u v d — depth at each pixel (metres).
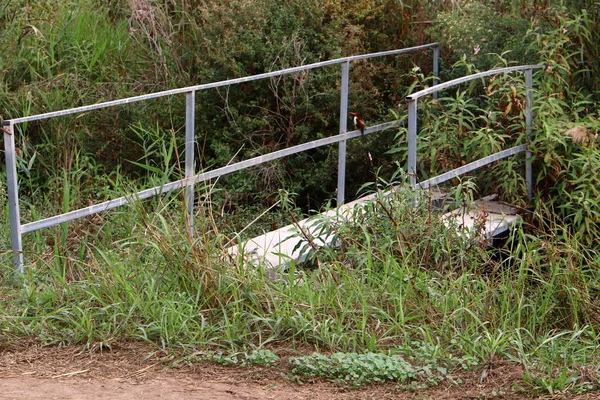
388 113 12.77
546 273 8.40
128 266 7.82
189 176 9.16
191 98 9.16
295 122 12.19
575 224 10.79
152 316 7.24
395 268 7.88
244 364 6.73
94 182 10.91
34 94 11.59
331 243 8.60
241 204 11.69
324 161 12.19
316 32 12.48
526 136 11.12
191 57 12.64
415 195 8.99
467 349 7.01
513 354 7.07
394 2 13.34
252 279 7.60
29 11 12.52
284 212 11.16
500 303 7.84
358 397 6.32
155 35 12.83
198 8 12.64
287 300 7.40
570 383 6.49
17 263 8.13
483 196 11.71
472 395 6.37
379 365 6.57
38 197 10.65
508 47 12.05
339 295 7.54
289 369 6.70
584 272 8.48
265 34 12.27
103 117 11.73
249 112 12.20
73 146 11.31
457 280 7.85
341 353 6.76
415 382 6.49
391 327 7.23
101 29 13.16
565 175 11.02
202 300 7.49
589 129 10.98
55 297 7.57
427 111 11.14
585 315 7.84
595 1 11.72
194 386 6.40
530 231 10.64
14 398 6.04
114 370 6.66
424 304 7.55
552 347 7.21
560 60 11.56
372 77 13.14
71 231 9.23
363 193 12.37
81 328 7.11
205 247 7.64
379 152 12.44
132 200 8.70
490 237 9.68
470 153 11.17
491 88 11.19
